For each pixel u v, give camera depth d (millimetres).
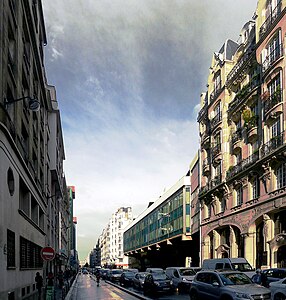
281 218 27516
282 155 26266
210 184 41250
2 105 15164
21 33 20859
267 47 30438
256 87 31297
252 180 32031
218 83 42031
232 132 37156
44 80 35281
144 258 94875
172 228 56250
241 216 33281
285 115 26422
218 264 24719
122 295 25750
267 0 31156
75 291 30391
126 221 150875
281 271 18391
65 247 84375
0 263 14227
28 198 22781
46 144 36781
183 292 26000
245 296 12742
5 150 15266
